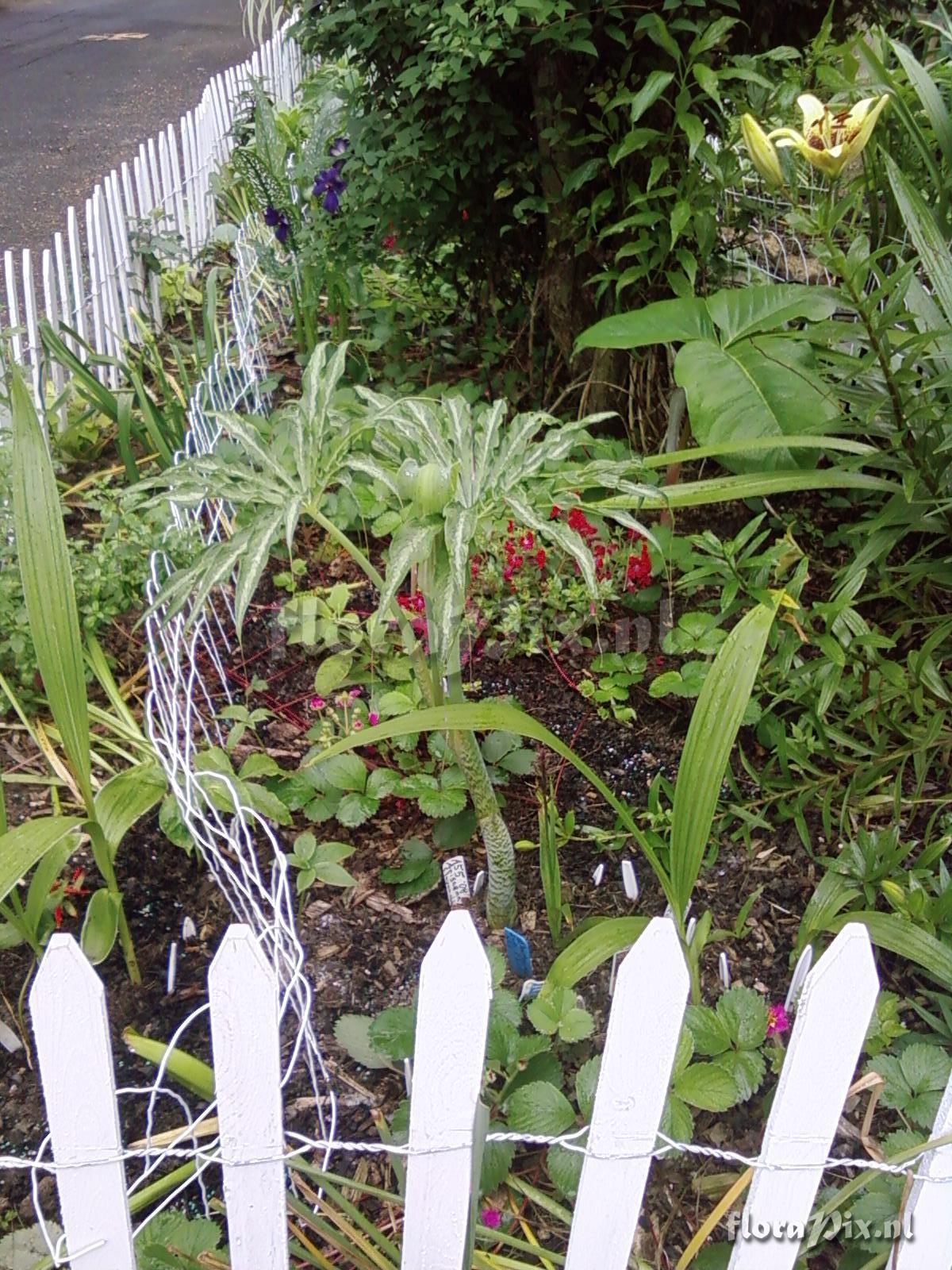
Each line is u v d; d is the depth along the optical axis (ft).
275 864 4.85
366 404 9.17
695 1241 3.89
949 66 7.97
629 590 7.38
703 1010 4.54
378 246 9.14
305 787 5.98
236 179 13.97
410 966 5.24
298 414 4.59
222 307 12.33
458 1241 3.48
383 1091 4.68
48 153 19.47
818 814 6.02
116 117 21.80
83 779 4.55
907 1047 4.43
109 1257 3.46
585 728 6.76
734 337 7.28
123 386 10.36
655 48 7.38
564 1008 4.45
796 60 8.09
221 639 7.54
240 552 4.36
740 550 7.60
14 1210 4.24
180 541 7.14
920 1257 3.63
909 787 6.11
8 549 6.56
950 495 6.34
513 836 5.96
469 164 7.90
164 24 31.50
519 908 5.56
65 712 4.40
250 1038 2.97
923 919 4.71
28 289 8.79
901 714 6.21
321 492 4.65
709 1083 4.20
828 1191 4.19
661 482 8.40
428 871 5.69
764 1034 4.48
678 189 7.52
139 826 5.93
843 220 8.96
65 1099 3.06
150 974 5.20
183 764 5.03
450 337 10.43
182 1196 4.32
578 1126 4.25
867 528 6.40
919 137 6.66
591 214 7.78
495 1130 4.39
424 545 4.13
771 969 5.22
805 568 6.19
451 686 4.82
